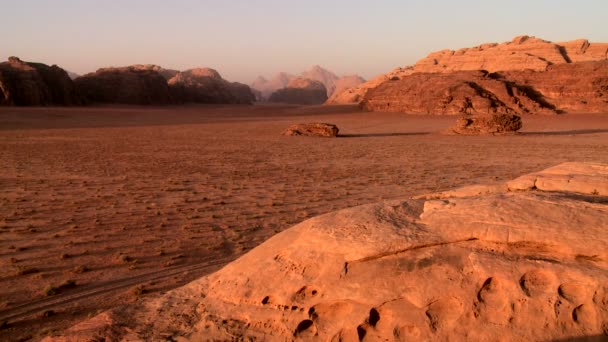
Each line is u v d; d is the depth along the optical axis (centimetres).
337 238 672
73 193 2611
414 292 604
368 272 631
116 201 2394
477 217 662
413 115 11600
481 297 594
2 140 5716
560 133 7138
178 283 1292
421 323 590
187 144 5597
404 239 642
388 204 771
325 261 657
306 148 5284
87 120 9794
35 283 1305
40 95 13512
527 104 10850
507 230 629
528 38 15700
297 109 15312
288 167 3766
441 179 3138
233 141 6041
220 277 733
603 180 772
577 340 554
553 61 14125
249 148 5234
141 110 13850
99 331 647
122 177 3200
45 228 1877
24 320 1075
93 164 3834
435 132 7675
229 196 2567
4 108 11138
